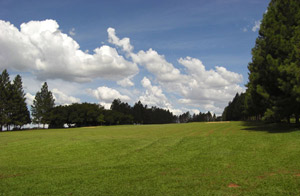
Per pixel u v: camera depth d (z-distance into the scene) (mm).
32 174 13180
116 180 11328
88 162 16203
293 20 26000
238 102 92562
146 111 154625
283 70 23469
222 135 26266
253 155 15281
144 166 14172
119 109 147875
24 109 96875
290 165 12227
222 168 12625
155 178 11359
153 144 22781
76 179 11781
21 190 10281
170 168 13344
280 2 27094
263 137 21828
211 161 14461
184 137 26406
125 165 14703
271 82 26750
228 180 10367
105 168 14078
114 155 18312
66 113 110562
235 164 13320
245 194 8578
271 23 26922
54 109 110625
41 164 16172
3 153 21000
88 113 113125
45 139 28938
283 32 25578
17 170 14367
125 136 33562
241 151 16844
